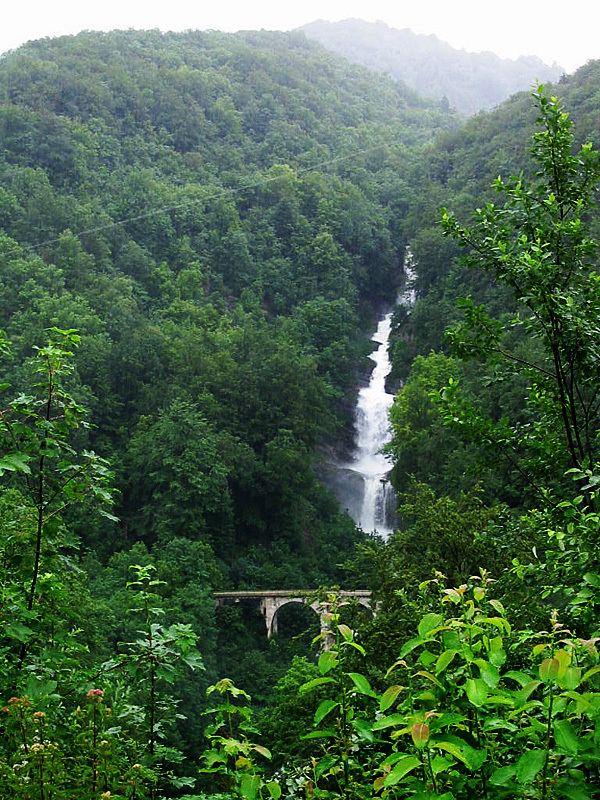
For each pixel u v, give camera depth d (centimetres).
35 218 12006
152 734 624
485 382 1141
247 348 9544
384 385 10425
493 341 1127
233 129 17938
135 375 8731
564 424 1098
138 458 7288
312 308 12019
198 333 10000
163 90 17212
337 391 10069
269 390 8581
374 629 2306
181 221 13575
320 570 7388
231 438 7781
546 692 383
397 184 16200
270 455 7788
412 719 362
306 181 15362
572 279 1061
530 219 1080
